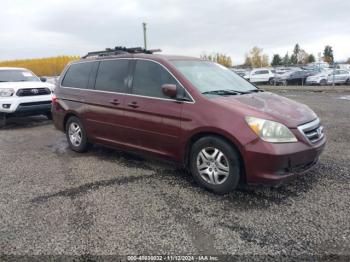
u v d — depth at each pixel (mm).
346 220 3469
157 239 3209
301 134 3986
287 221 3494
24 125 9797
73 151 6504
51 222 3570
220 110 4129
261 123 3889
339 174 4793
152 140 4848
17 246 3133
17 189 4539
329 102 14031
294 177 4031
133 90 5105
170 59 4973
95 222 3553
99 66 5820
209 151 4266
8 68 10695
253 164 3869
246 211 3746
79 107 6012
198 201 4035
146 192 4336
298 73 29250
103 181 4777
